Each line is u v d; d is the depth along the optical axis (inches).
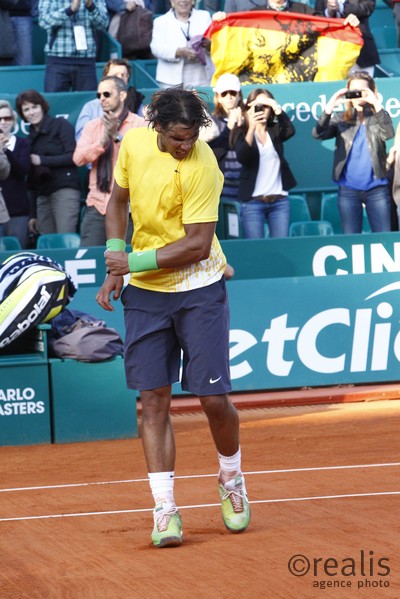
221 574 416.5
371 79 1152.8
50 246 1130.0
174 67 1316.4
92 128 1122.7
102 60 1408.7
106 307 492.1
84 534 512.7
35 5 1455.5
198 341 483.5
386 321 1042.7
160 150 471.5
